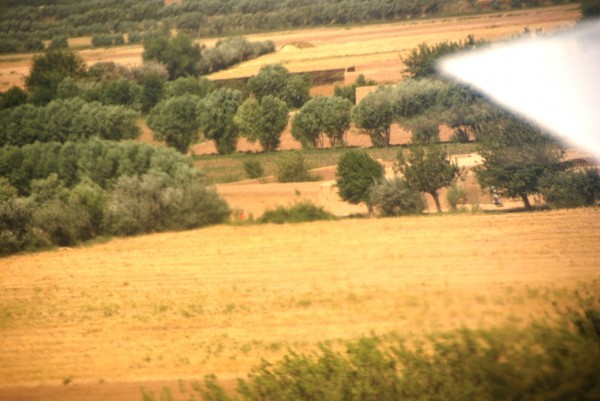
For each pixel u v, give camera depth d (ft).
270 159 289.94
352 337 106.63
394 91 304.71
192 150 334.85
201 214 189.06
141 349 114.11
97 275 155.53
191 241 173.27
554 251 133.80
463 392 71.51
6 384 105.29
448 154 245.65
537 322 79.87
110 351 114.62
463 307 108.06
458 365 74.08
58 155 263.70
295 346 107.34
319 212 184.24
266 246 160.97
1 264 171.22
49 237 185.47
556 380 70.13
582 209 168.14
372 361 77.15
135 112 371.97
